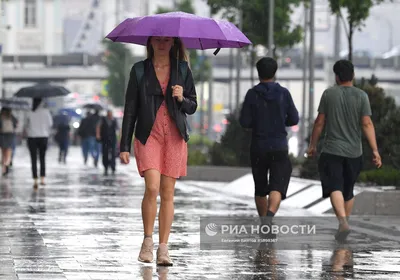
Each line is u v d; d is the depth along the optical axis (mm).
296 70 187625
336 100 24766
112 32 19750
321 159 24922
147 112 19359
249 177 41062
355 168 24891
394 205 30734
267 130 25438
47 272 18016
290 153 58719
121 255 20484
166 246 19375
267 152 25406
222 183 49625
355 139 24797
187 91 19656
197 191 41688
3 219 27859
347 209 25078
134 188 43469
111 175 57375
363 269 19156
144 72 19469
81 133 74938
